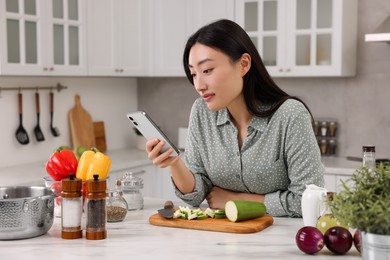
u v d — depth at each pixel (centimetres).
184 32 459
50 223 194
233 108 231
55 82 447
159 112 528
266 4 429
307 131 223
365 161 190
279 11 423
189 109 514
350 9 421
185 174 230
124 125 521
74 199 188
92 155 217
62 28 400
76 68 410
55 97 448
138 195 233
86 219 187
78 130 463
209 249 173
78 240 187
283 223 209
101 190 187
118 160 438
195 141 245
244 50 215
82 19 414
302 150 222
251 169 233
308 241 166
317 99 458
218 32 210
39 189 206
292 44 421
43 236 192
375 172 158
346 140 449
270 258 164
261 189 238
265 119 229
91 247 178
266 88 228
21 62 369
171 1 462
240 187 241
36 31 380
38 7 379
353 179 159
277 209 225
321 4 412
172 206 216
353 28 429
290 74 424
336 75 411
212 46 209
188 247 176
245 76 224
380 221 142
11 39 363
